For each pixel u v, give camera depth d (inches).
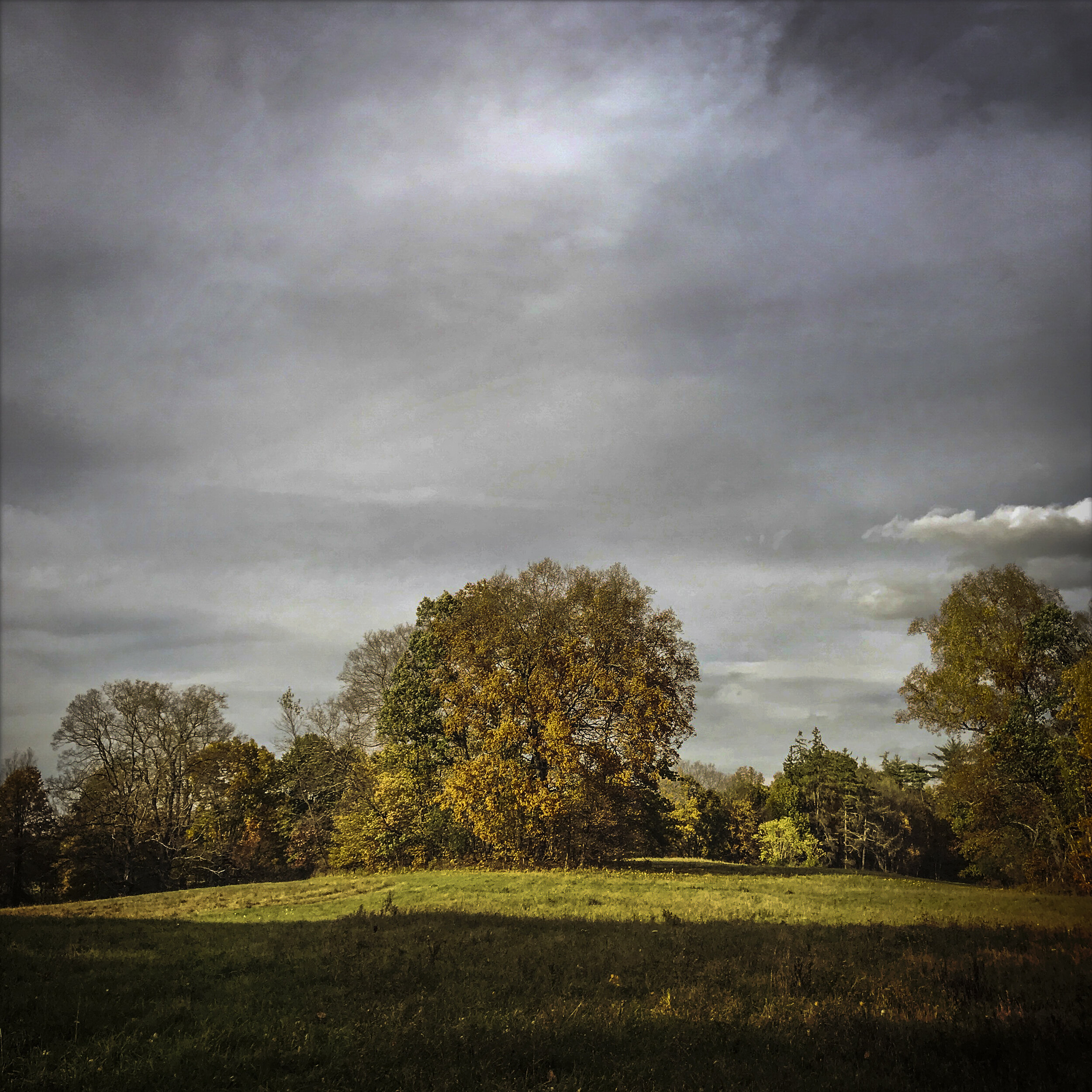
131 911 1112.8
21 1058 323.9
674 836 3201.3
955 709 1736.0
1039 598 1720.0
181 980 501.7
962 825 1875.0
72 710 2095.2
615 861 1823.3
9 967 540.4
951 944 658.8
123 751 2169.0
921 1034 360.8
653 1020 396.8
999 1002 424.8
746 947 630.5
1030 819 1674.5
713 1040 365.7
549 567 1724.9
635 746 1553.9
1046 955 604.4
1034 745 1595.7
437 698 1831.9
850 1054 343.0
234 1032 373.1
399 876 1449.3
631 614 1658.5
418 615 1957.4
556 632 1637.6
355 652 2262.6
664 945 640.4
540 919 822.5
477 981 495.8
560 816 1596.9
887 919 884.6
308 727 2267.5
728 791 4065.0
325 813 2156.7
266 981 498.6
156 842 2142.0
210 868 2183.8
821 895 1184.2
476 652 1635.1
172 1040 354.3
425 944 637.3
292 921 886.4
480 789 1582.2
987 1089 295.6
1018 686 1685.5
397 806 1798.7
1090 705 1450.5
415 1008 421.7
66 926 818.2
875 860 3528.5
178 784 2246.6
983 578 1780.3
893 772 3897.6
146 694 2176.4
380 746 2107.5
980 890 1508.4
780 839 3307.1
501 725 1592.0
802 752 3553.2
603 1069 325.4
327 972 525.7
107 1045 342.0
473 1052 343.0
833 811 3430.1
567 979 506.6
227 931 763.4
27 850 2154.3
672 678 1660.9
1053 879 1556.3
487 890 1178.6
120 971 528.1
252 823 2295.8
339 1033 368.5
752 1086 298.2
